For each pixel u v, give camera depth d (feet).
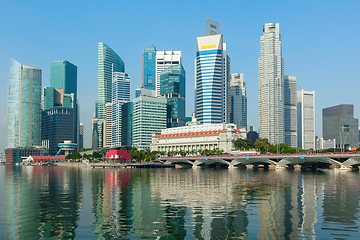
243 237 132.46
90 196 244.83
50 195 252.83
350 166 617.21
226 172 617.62
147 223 155.12
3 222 159.02
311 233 136.67
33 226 151.33
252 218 162.30
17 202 216.74
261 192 258.98
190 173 591.37
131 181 389.80
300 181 361.92
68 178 462.60
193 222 155.53
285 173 546.26
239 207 190.60
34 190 291.17
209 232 139.54
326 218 161.99
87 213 177.99
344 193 249.55
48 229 146.30
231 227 146.41
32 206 200.75
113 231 142.72
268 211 179.01
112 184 348.38
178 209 185.98
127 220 161.17
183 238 132.05
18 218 167.22
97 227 148.97
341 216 166.30
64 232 141.59
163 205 199.41
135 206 196.85
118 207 194.70
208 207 191.42
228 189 282.97
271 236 133.39
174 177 462.60
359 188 283.38
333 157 606.14
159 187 307.58
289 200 215.72
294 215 168.66
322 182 345.10
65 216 171.01
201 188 293.43
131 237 134.10
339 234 134.82
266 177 437.99
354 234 134.72
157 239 131.34
